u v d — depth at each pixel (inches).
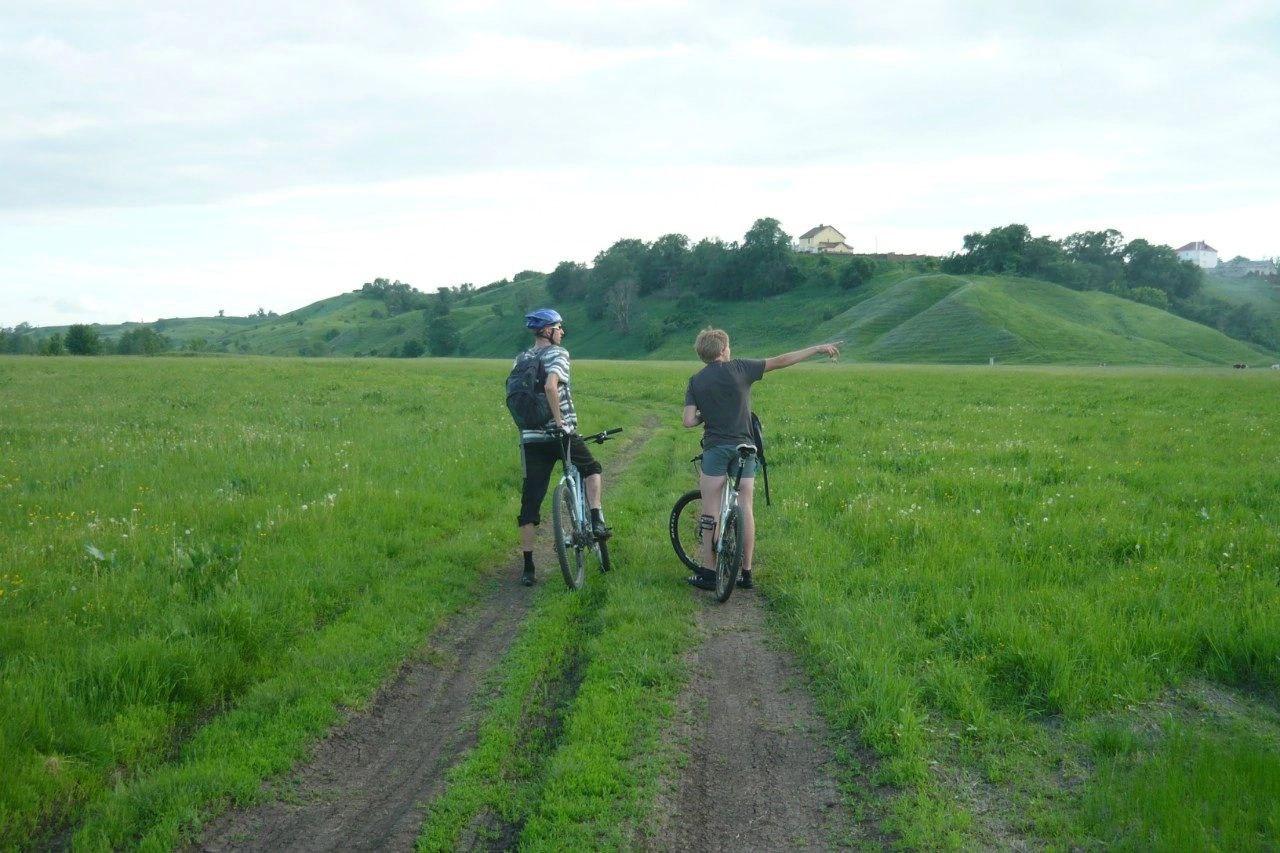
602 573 284.4
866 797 154.0
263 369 1593.3
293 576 252.8
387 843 143.1
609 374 1563.7
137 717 171.3
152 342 4279.0
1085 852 134.9
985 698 183.5
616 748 168.1
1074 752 165.0
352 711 186.1
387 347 6614.2
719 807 152.4
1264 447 523.2
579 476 283.9
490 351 5876.0
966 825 142.9
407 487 392.8
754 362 263.7
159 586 236.8
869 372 1733.5
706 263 6181.1
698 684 199.9
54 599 225.5
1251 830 132.3
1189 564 260.1
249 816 148.9
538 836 142.3
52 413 714.8
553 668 209.9
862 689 187.6
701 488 264.2
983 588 241.6
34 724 160.7
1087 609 219.9
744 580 265.0
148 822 144.0
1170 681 190.5
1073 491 373.7
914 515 322.7
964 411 782.5
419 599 251.6
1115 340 4387.3
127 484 381.4
